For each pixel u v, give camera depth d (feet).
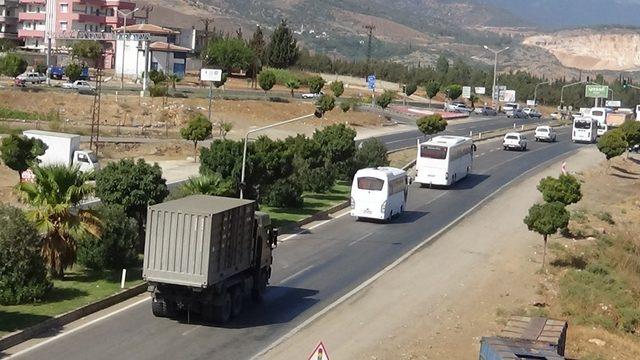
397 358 107.14
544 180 192.34
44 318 105.81
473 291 142.20
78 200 124.36
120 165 138.72
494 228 193.36
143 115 333.21
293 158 204.33
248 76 524.11
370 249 166.09
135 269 133.18
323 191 221.05
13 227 111.96
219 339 106.42
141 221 140.67
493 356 93.35
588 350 126.41
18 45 556.10
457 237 181.88
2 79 400.06
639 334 140.15
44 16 546.26
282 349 104.88
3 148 195.52
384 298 132.98
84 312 111.86
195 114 343.05
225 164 168.35
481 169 286.05
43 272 114.73
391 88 617.21
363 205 191.93
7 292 110.63
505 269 158.40
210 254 105.19
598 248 184.44
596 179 283.59
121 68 463.01
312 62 651.25
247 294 121.49
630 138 346.13
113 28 545.44
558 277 157.99
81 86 379.96
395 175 197.67
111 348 99.50
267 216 125.70
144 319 111.96
